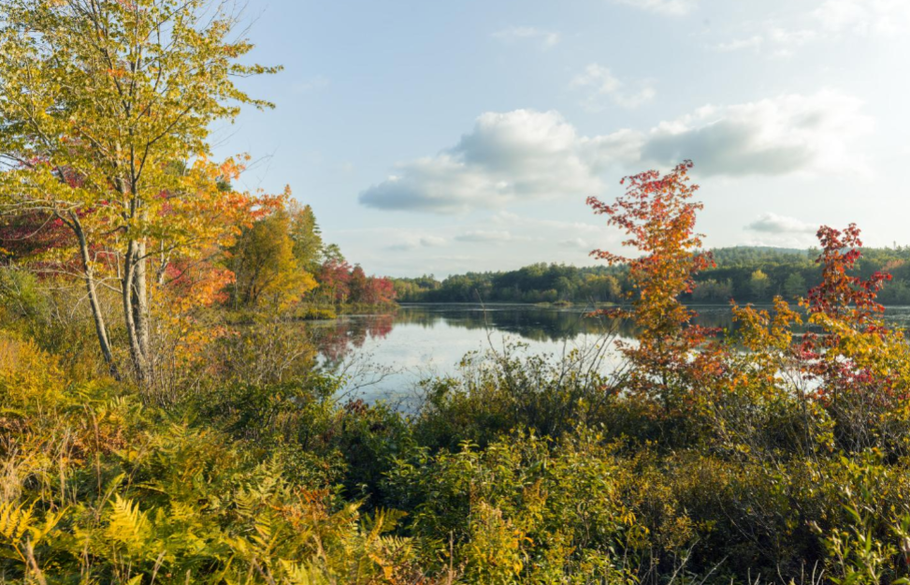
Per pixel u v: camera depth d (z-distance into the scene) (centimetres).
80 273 963
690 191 981
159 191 994
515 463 466
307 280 3472
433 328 3291
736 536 440
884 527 345
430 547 325
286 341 925
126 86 933
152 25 903
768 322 712
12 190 805
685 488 488
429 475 445
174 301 1105
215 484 323
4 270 1248
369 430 690
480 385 942
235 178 1177
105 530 214
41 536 203
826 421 476
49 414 405
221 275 1229
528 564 340
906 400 501
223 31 947
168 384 725
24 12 855
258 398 640
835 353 620
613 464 515
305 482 459
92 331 1120
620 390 877
